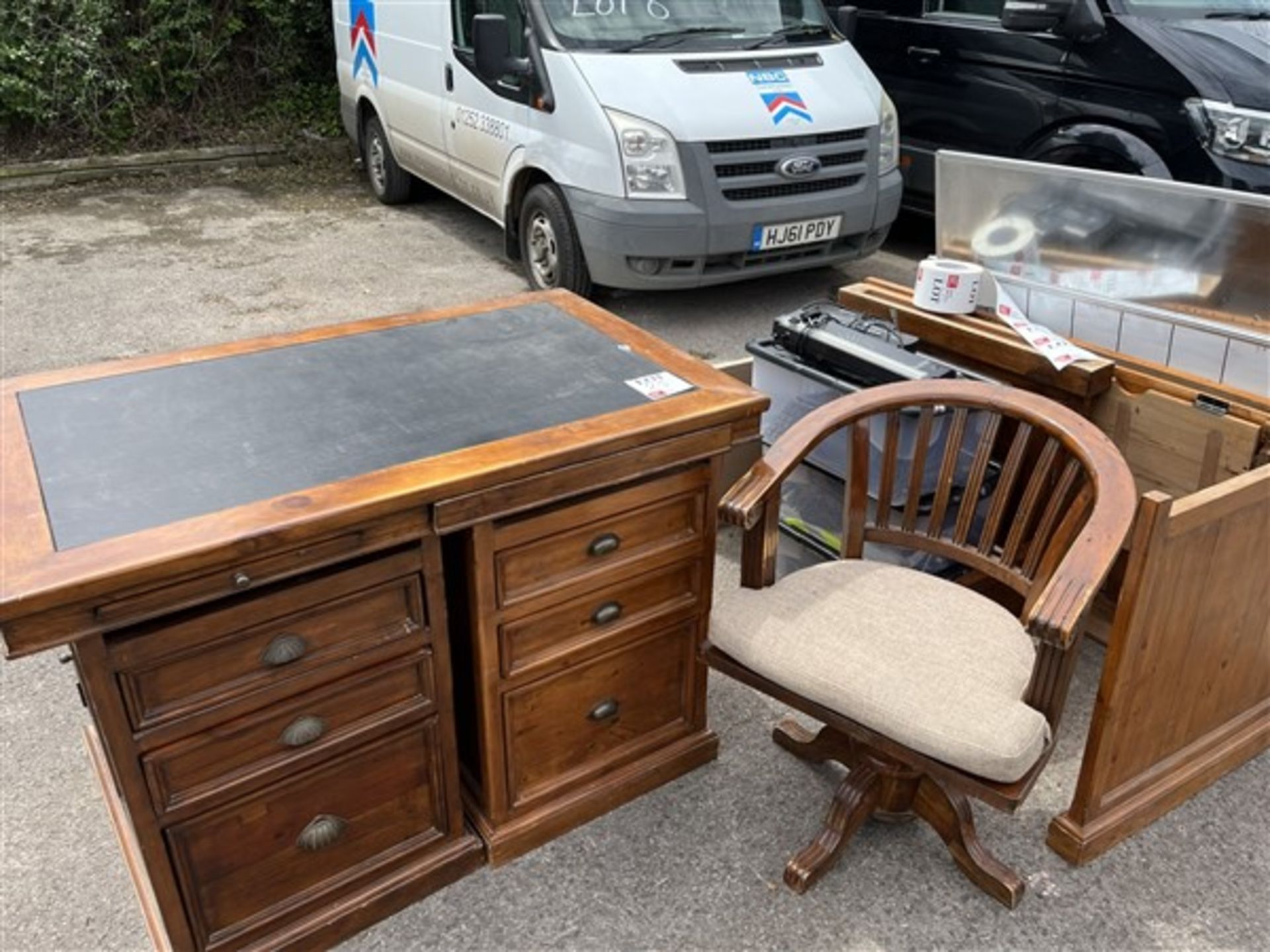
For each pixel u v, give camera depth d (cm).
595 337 206
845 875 185
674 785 206
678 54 409
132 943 170
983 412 207
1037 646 164
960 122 468
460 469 152
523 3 420
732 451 271
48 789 201
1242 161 372
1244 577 184
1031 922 176
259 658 147
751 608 178
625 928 175
